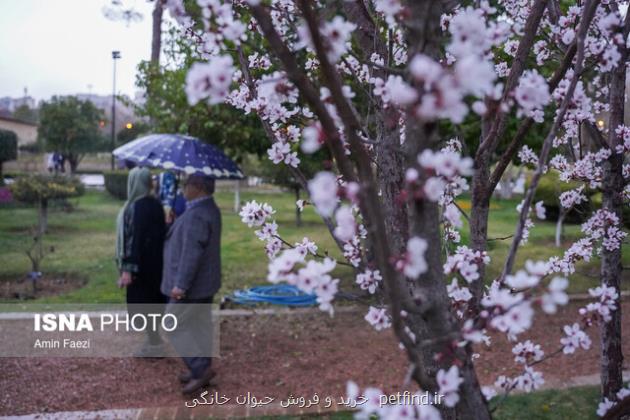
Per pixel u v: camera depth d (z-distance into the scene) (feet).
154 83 19.21
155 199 14.97
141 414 11.34
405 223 5.65
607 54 5.41
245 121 18.06
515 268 23.32
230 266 26.30
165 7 4.69
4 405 11.82
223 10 4.25
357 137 3.78
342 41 3.89
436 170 3.85
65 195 38.50
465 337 3.85
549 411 11.19
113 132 75.36
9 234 35.37
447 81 2.95
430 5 3.71
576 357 14.20
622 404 6.18
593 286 20.74
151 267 14.47
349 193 3.40
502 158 5.91
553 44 7.54
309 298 19.30
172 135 14.98
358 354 14.82
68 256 28.35
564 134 10.01
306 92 3.66
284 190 60.59
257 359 14.64
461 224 4.68
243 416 11.28
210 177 13.04
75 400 12.14
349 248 5.48
